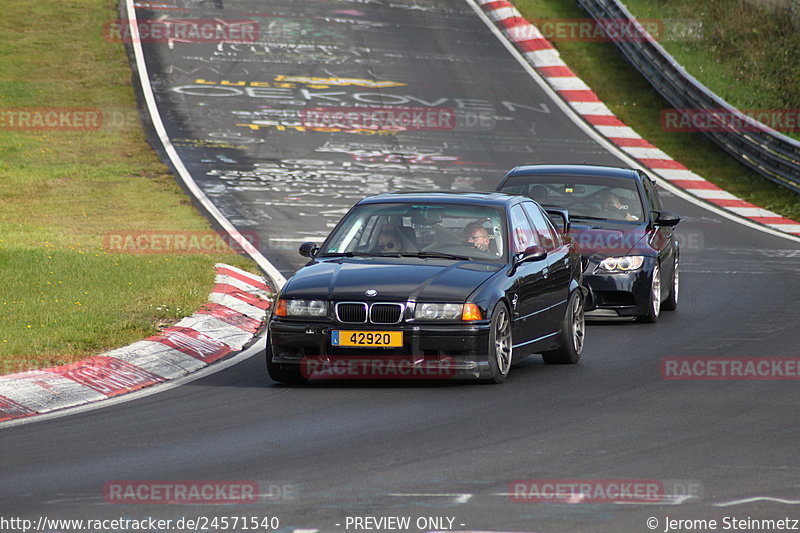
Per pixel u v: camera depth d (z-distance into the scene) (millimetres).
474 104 126938
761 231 84750
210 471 24297
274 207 82688
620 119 126875
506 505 21469
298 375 34875
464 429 28375
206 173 94250
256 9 160625
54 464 25141
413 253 36375
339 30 152875
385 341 33188
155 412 30953
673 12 157750
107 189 86688
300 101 123250
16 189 85688
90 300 45844
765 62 142000
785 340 43844
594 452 25953
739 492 22500
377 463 24828
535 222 39938
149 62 134125
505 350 35219
